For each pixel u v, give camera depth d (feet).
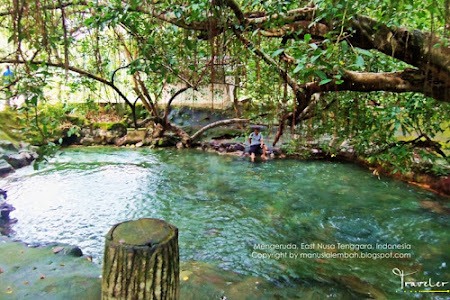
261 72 13.69
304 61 7.07
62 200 23.20
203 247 16.25
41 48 9.13
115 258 6.66
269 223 19.30
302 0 10.03
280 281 12.85
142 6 8.45
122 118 45.83
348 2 7.39
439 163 22.40
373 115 13.76
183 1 8.80
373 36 8.31
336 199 23.26
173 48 10.54
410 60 8.14
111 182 27.76
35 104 9.11
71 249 12.75
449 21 7.20
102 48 14.32
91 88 14.53
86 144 44.04
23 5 7.89
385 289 12.46
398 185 25.90
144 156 38.37
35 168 9.37
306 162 34.24
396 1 7.04
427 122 12.42
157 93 15.20
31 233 17.76
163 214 20.77
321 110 13.98
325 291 12.07
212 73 10.41
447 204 21.54
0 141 33.65
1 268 10.96
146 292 6.68
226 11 9.02
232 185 26.91
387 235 17.47
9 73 9.12
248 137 35.22
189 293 10.55
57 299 9.20
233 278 12.33
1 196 22.18
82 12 9.63
